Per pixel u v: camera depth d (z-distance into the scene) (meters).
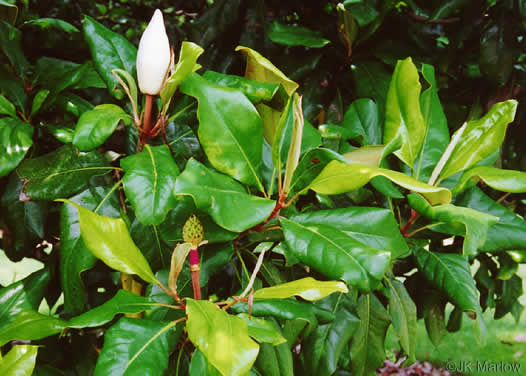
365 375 1.38
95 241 1.10
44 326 1.14
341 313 1.34
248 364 1.00
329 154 1.19
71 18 1.85
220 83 1.21
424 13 1.54
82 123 1.14
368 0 1.45
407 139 1.29
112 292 1.75
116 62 1.27
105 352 1.07
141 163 1.12
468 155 1.29
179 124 1.30
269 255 1.37
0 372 1.10
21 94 1.43
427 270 1.34
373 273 1.11
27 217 1.44
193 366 1.08
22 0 1.58
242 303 1.16
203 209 1.09
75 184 1.27
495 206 1.37
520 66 1.67
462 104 1.76
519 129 1.67
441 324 1.58
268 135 1.27
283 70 1.54
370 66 1.54
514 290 2.11
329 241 1.13
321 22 1.63
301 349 1.35
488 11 1.58
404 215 1.42
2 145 1.26
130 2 2.17
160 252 1.27
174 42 1.95
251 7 1.58
